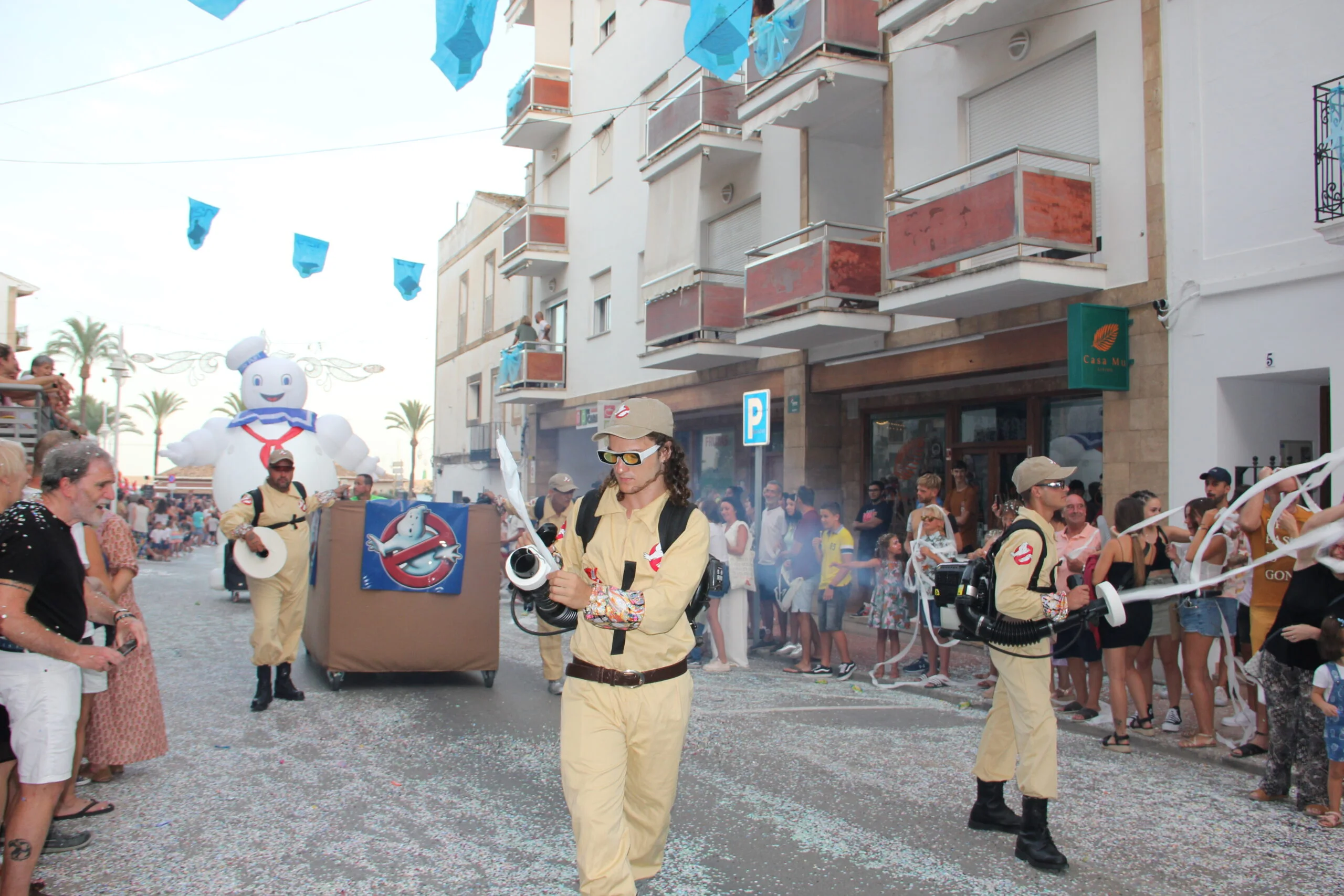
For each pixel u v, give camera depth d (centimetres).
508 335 2731
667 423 340
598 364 2125
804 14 1282
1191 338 897
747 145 1562
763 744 665
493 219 2891
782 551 1122
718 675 956
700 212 1599
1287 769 543
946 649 886
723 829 486
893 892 411
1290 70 823
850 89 1284
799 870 433
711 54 617
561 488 836
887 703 816
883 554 930
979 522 1289
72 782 493
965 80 1153
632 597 310
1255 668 607
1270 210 836
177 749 627
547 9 2306
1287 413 907
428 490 6594
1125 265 961
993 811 490
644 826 341
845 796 546
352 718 723
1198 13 893
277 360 1498
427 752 630
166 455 1455
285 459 750
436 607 835
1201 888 421
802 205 1454
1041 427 1193
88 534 474
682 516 334
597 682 325
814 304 1313
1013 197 948
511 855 447
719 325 1538
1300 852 466
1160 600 698
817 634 1056
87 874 418
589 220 2181
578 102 2244
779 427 1689
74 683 379
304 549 768
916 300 1075
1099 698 773
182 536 3341
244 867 429
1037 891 415
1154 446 924
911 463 1403
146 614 1356
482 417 2964
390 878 418
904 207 1242
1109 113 976
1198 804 541
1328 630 499
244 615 1355
